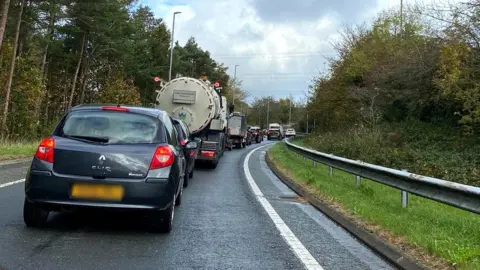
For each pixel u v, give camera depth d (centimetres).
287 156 2342
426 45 2388
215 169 1830
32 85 3072
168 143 684
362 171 1158
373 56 3306
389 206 911
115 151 634
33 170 625
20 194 945
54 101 4294
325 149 2608
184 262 549
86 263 527
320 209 950
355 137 2350
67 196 614
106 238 641
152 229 682
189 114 1878
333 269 544
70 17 3541
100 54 4203
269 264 555
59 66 4253
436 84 2003
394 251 592
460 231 684
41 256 544
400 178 899
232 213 873
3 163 1597
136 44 4678
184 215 833
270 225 777
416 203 1023
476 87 1738
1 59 2892
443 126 2305
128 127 676
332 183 1253
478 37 1833
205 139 1919
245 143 4238
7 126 2870
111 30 4000
